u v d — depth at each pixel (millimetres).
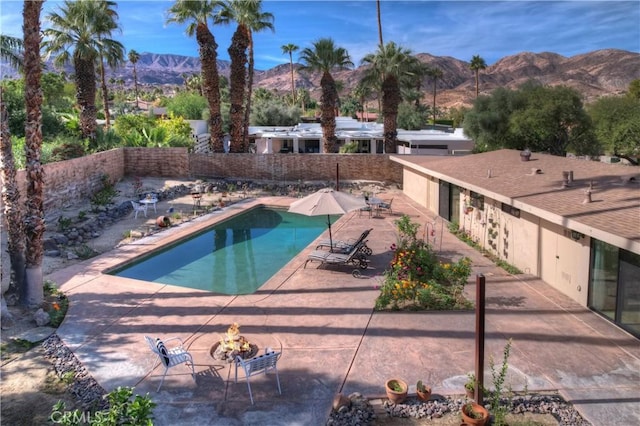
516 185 16953
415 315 12312
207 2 35906
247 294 14133
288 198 30891
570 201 13461
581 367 9539
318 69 38156
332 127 38594
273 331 11484
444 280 14523
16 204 12844
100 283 15062
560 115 35969
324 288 14516
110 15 33812
